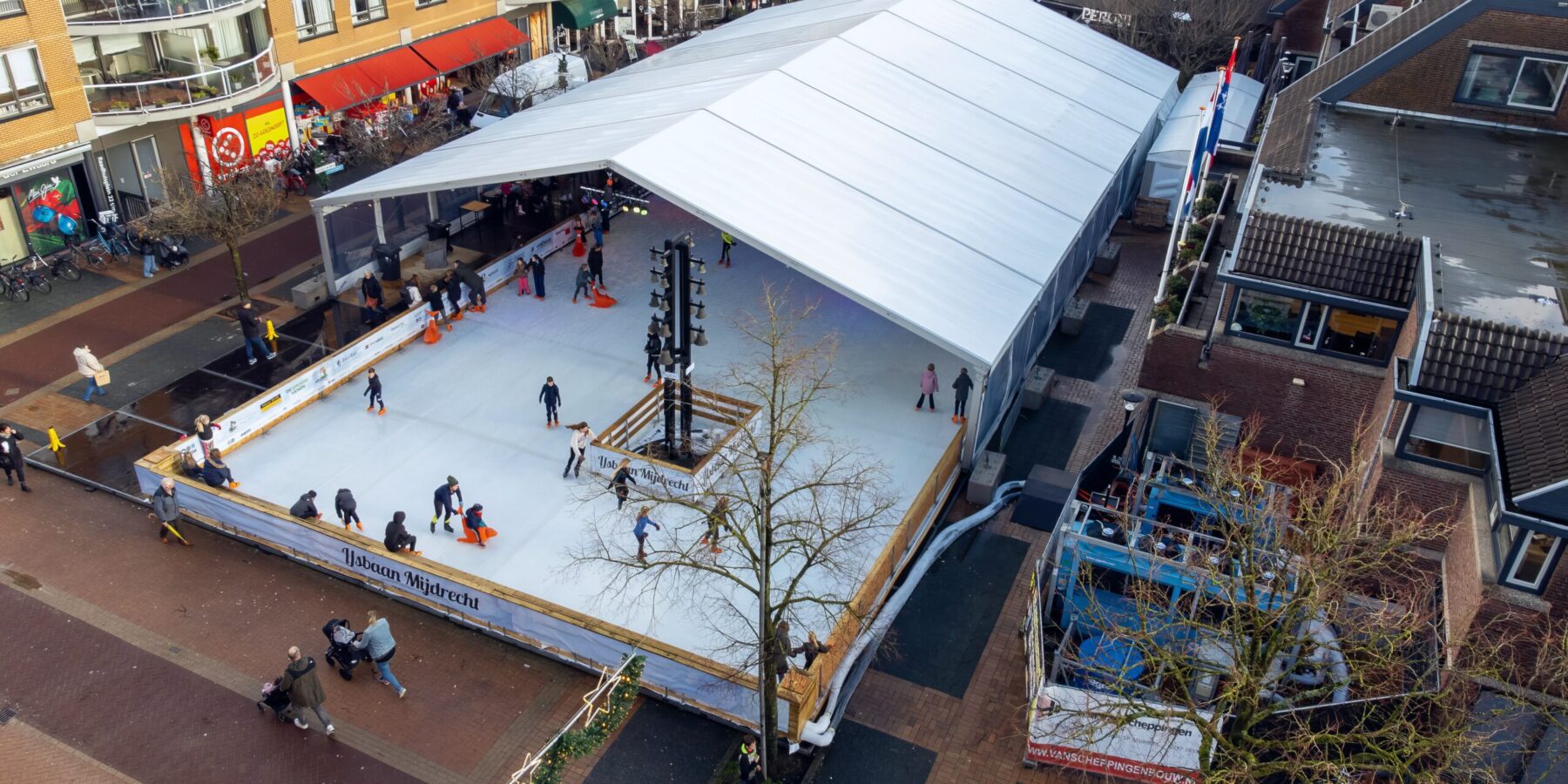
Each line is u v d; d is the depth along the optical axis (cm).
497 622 2317
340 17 4581
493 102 4900
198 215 3306
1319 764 1616
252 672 2231
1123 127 4322
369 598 2441
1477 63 3244
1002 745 2139
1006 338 2817
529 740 2116
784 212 2994
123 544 2559
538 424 2966
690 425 2811
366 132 4328
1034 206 3519
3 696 2141
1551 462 1817
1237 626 1731
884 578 2445
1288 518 2144
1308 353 2484
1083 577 2356
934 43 4381
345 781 2006
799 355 2522
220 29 4172
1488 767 1788
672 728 2156
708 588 2400
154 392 3116
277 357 3300
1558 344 2044
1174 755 2009
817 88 3703
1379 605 2112
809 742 2097
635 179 2914
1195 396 2620
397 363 3231
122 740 2062
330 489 2683
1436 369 2048
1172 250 2905
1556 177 2964
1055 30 4972
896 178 3375
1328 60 3772
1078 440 3077
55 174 3688
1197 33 5403
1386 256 2409
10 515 2630
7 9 3359
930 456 2859
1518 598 1883
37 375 3177
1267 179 2859
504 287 3669
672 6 6212
